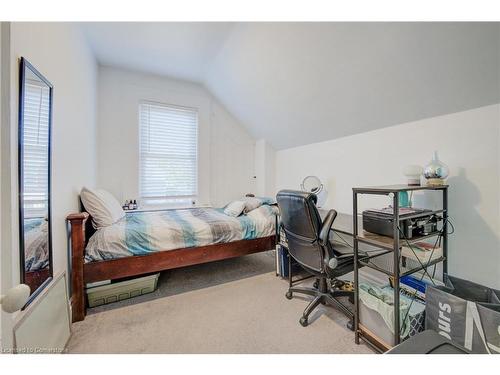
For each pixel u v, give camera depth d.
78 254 1.60
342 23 1.48
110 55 2.66
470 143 1.42
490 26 1.08
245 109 3.25
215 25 2.08
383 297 1.38
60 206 1.52
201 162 3.51
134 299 1.90
